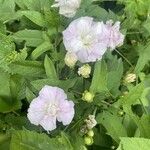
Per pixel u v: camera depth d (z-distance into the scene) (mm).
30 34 209
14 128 204
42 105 188
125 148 181
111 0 236
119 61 203
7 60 202
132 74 203
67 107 187
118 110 199
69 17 211
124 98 197
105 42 194
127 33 224
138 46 222
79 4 208
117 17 220
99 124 203
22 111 211
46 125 187
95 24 195
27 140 192
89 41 194
